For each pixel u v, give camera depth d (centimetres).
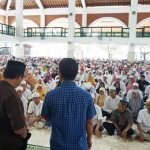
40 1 2262
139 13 2108
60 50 3434
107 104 515
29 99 555
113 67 1316
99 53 3450
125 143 397
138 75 916
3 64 1250
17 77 177
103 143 394
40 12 2334
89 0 2155
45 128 459
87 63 1494
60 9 2288
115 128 436
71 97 164
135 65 1294
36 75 829
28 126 443
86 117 171
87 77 826
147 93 624
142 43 1631
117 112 431
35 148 346
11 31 1791
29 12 2367
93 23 2209
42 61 1544
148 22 2133
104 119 466
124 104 419
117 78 681
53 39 1784
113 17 2167
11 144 171
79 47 3300
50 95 167
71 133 162
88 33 1725
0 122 168
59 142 163
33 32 1841
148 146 387
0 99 166
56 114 164
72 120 162
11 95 166
